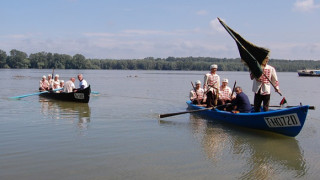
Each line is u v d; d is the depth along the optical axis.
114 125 10.49
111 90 26.16
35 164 6.59
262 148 8.02
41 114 12.48
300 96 21.80
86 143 8.20
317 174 6.31
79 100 16.39
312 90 28.06
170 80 47.56
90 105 15.50
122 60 157.25
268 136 9.29
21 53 126.31
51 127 10.02
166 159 7.05
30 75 57.50
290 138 9.05
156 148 7.88
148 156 7.23
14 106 14.73
